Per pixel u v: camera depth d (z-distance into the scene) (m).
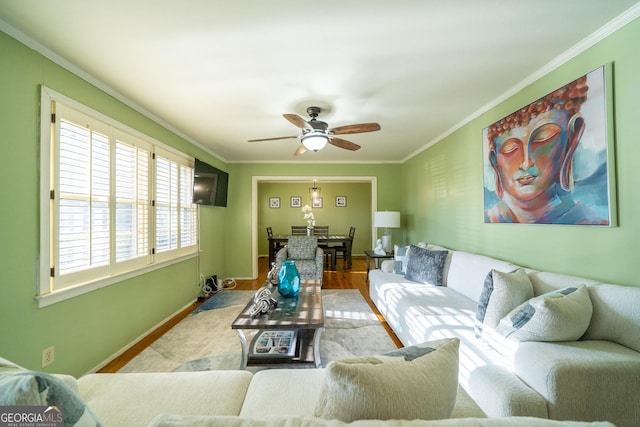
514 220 2.30
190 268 3.77
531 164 2.10
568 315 1.27
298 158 5.16
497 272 1.65
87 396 1.17
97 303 2.15
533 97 2.11
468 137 3.04
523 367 1.24
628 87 1.48
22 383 0.56
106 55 1.82
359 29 1.58
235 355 2.34
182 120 3.06
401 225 5.36
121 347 2.40
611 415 1.11
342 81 2.19
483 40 1.69
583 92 1.69
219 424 0.61
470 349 1.55
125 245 2.47
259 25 1.54
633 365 1.12
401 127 3.37
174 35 1.62
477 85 2.28
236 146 4.23
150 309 2.83
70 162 1.93
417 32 1.61
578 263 1.77
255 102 2.57
